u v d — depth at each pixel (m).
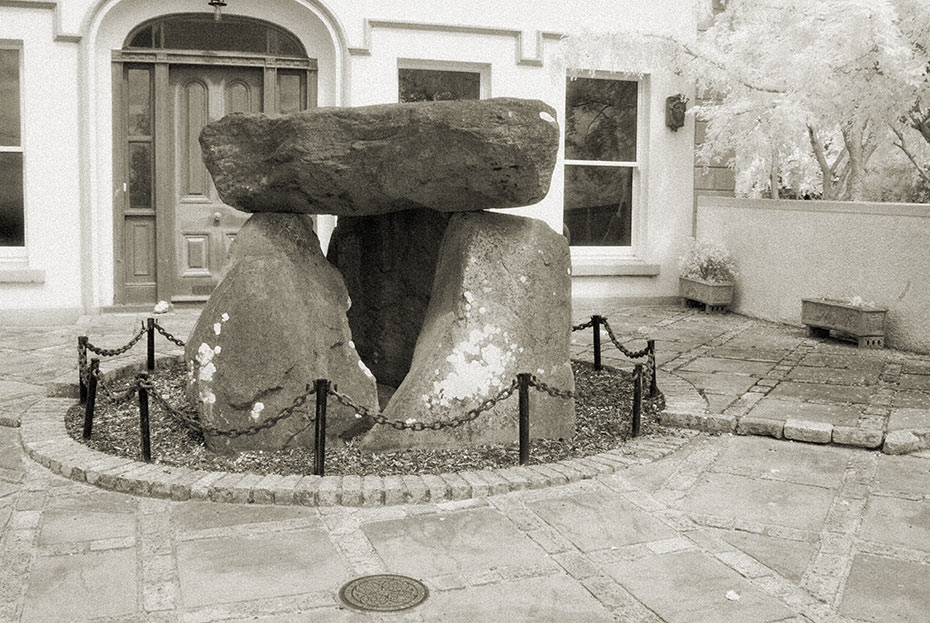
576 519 4.81
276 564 4.22
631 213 12.95
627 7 12.43
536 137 5.66
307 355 5.78
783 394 7.31
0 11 10.43
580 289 12.60
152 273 11.27
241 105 11.36
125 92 10.98
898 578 4.18
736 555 4.40
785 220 11.13
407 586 4.01
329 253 7.55
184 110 11.20
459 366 5.85
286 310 5.77
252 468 5.41
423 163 5.76
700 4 12.05
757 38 9.79
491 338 5.94
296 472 5.36
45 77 10.60
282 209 6.31
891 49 7.73
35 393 7.13
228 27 11.23
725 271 12.16
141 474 5.20
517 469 5.43
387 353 7.35
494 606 3.84
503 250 6.07
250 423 5.67
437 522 4.74
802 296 10.85
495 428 5.91
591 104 12.55
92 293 10.95
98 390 7.18
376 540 4.50
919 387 7.62
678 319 11.54
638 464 5.72
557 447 5.95
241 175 6.20
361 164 5.89
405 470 5.43
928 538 4.66
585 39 10.41
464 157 5.67
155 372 8.03
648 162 12.73
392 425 5.32
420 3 11.65
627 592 3.99
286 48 11.48
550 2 12.10
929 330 9.09
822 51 8.23
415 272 7.18
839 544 4.56
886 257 9.59
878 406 6.95
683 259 12.64
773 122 9.36
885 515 4.98
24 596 3.89
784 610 3.84
